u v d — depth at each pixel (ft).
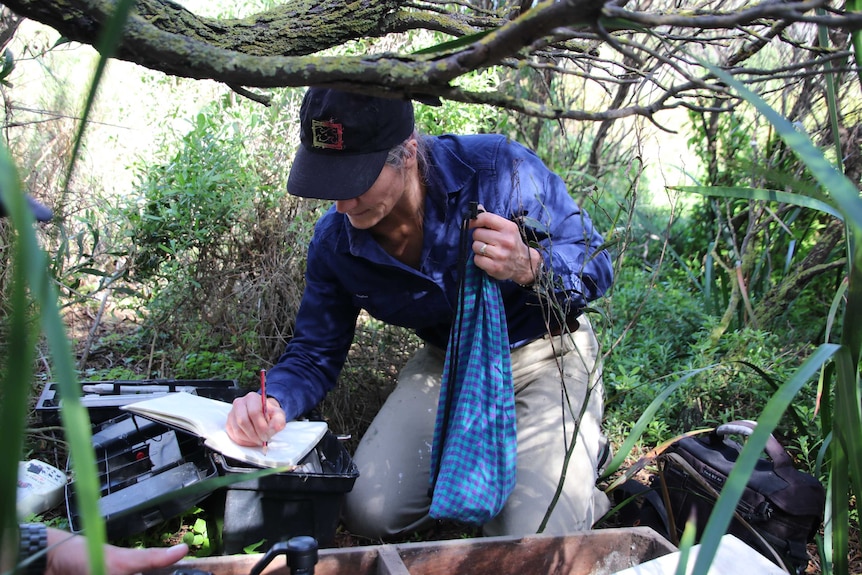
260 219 8.20
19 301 1.69
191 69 2.72
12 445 1.81
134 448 5.87
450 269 5.98
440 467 5.62
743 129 11.82
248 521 5.13
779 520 5.42
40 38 9.32
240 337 8.13
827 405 4.80
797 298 10.14
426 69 2.54
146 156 9.97
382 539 6.23
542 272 5.38
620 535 4.60
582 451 5.99
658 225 12.98
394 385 8.15
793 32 11.16
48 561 3.40
